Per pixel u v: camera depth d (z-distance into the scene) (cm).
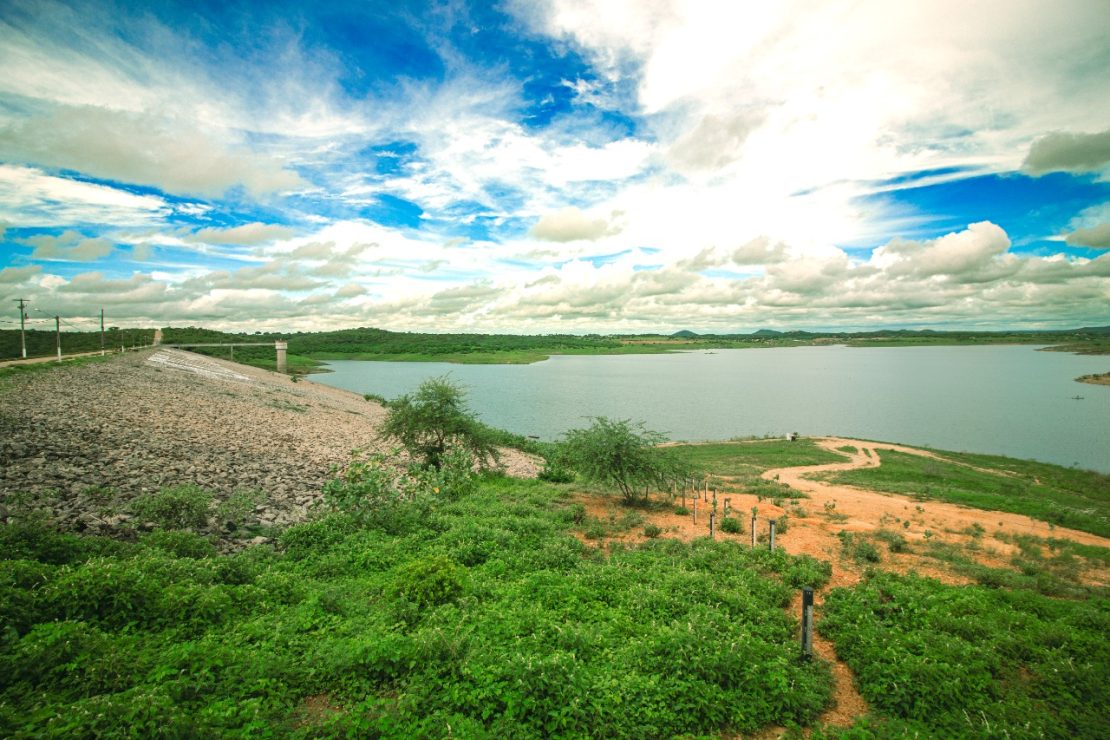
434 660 762
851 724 770
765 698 775
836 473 3591
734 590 1180
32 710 559
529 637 870
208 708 611
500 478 2945
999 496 2733
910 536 1884
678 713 727
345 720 623
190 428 2736
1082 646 935
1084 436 6228
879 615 1107
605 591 1159
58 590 787
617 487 2433
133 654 698
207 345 15912
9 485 1461
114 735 525
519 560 1370
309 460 2672
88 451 1912
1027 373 15425
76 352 9694
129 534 1316
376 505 1756
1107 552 1714
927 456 4412
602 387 12050
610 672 786
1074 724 750
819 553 1644
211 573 1030
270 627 863
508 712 668
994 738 705
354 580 1198
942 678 813
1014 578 1366
